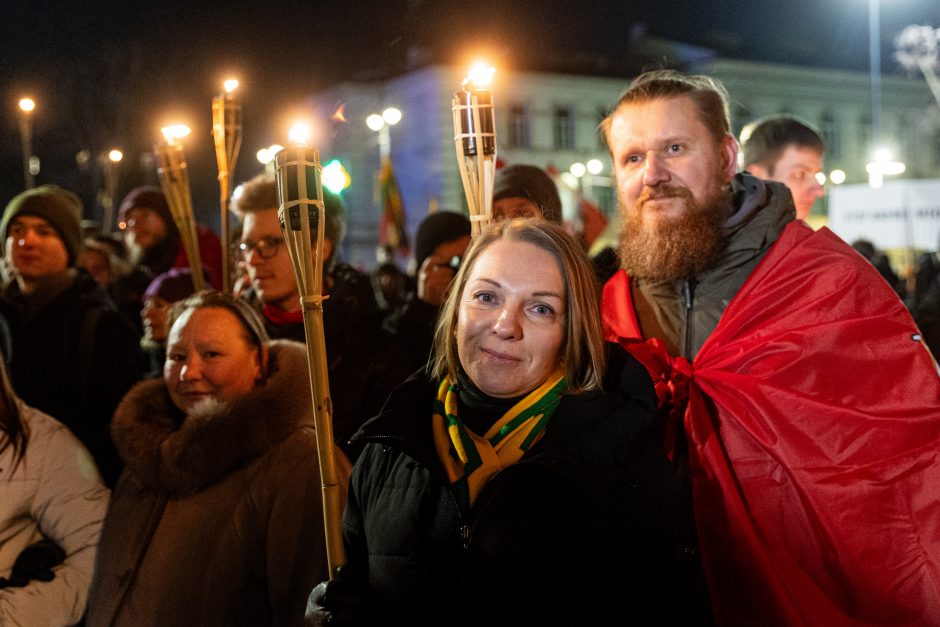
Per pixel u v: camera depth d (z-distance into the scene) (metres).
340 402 2.84
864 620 1.87
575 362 1.76
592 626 1.64
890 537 1.85
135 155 23.38
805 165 3.29
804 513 1.90
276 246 3.04
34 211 3.69
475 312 1.76
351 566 1.83
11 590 2.41
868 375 1.95
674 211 2.17
